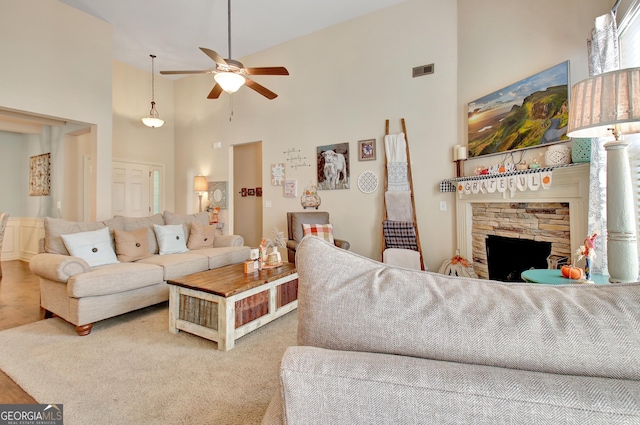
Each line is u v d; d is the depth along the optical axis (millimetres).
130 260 3180
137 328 2553
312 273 722
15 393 1663
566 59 2451
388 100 4051
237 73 3029
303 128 4758
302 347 651
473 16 3369
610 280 1513
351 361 583
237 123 5520
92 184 4207
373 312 639
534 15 2709
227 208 5707
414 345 598
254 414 1512
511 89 2902
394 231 3832
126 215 5680
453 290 656
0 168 5500
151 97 6055
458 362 569
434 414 507
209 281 2439
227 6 3939
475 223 3406
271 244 3102
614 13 1892
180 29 4465
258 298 2459
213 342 2299
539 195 2570
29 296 3367
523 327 562
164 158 6285
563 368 525
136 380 1791
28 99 3549
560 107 2457
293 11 4082
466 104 3482
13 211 5645
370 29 4152
